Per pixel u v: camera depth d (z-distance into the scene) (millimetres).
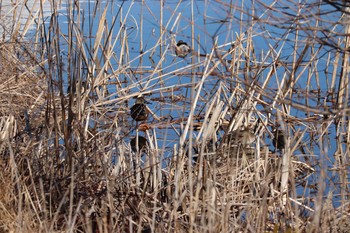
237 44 17500
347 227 12320
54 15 14234
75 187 13031
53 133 15383
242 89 18844
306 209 13773
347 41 17016
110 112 20531
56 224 11930
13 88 18984
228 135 17359
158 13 29906
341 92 18281
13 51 21406
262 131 18422
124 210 12609
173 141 17891
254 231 11992
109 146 15055
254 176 15047
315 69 20172
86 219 11906
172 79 23578
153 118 20344
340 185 14586
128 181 14070
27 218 11680
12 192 12547
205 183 13484
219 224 11992
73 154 13641
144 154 17156
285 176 14039
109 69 24312
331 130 19016
